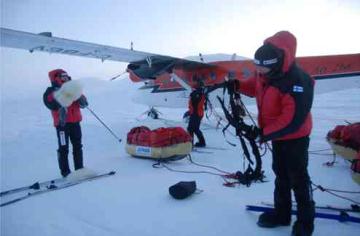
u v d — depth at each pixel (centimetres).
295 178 249
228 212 315
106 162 534
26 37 539
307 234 244
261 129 263
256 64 235
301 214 250
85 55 736
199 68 955
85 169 444
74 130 449
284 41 225
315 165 481
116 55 770
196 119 638
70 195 374
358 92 2481
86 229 287
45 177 464
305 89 224
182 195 349
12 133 1009
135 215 315
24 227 294
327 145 637
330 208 308
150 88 1126
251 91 290
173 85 1066
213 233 273
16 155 649
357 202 329
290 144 244
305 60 829
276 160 266
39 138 870
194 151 612
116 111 1747
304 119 224
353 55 812
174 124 1043
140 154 529
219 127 934
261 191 372
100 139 801
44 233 281
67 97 414
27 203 352
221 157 558
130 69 909
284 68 224
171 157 509
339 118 1127
